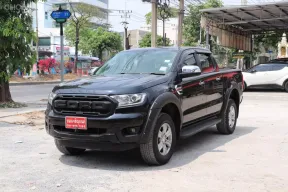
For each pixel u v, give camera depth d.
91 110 5.33
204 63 7.50
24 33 12.36
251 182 4.96
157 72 6.35
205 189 4.70
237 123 9.73
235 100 8.67
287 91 19.03
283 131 8.54
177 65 6.42
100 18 68.62
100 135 5.26
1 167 5.72
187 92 6.38
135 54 7.03
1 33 12.12
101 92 5.30
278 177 5.17
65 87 5.71
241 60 34.06
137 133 5.32
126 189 4.71
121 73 6.57
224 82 7.96
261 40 37.28
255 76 19.48
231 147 6.98
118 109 5.24
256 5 22.73
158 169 5.57
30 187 4.81
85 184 4.91
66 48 59.22
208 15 25.47
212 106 7.45
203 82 6.98
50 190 4.70
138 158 6.21
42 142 7.48
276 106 13.46
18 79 31.78
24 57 12.98
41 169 5.61
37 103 14.57
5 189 4.74
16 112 11.52
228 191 4.63
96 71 7.02
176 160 6.07
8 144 7.29
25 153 6.59
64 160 6.12
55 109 5.63
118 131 5.21
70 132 5.47
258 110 12.35
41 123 9.65
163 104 5.59
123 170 5.54
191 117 6.62
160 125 5.62
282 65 19.19
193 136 8.05
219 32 27.72
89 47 58.97
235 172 5.40
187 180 5.05
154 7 20.31
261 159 6.10
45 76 36.12
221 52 38.44
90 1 72.06
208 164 5.82
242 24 29.67
